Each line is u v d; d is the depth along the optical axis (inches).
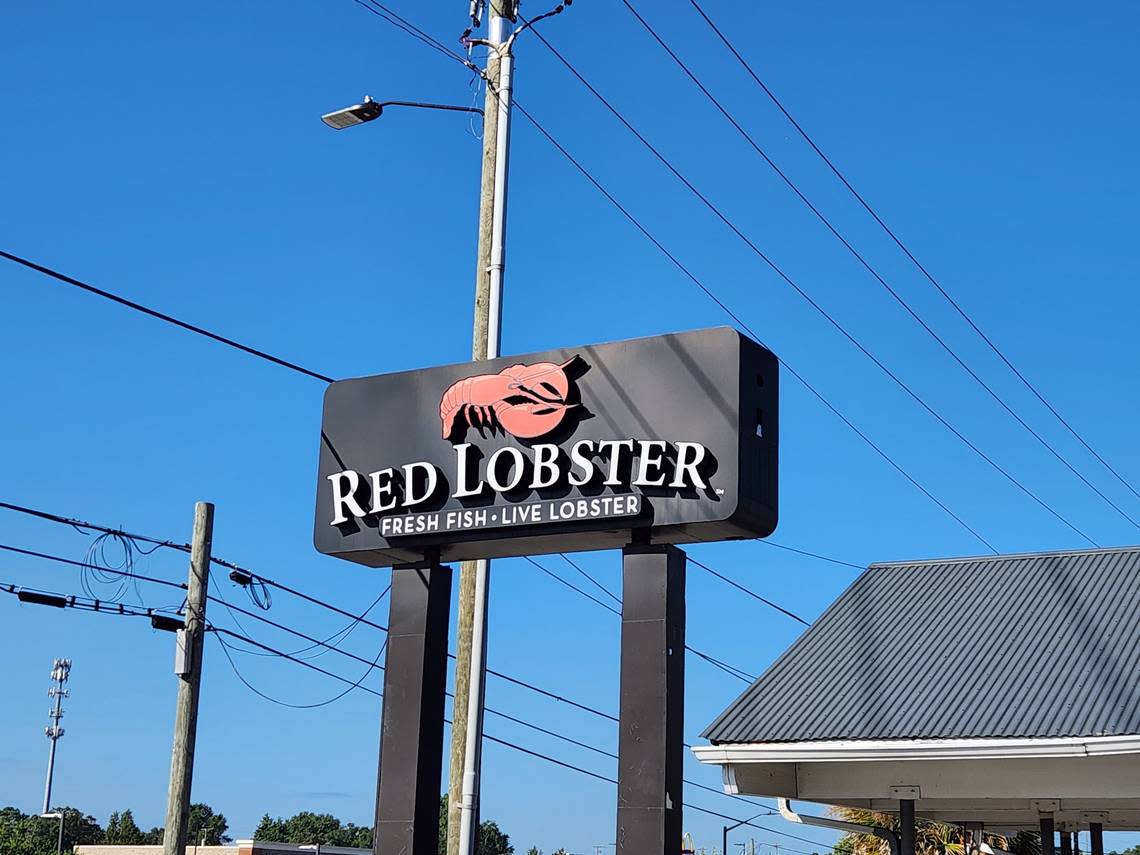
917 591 869.2
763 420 545.6
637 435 546.6
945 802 834.2
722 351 538.9
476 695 628.4
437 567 591.2
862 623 837.8
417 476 592.1
